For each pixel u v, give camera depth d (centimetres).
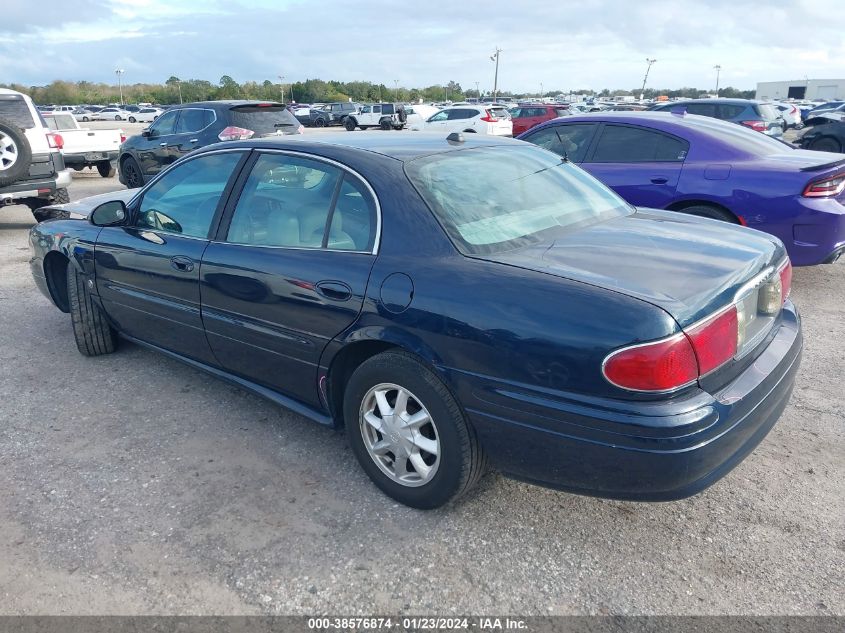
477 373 258
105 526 296
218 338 367
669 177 623
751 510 302
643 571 265
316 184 326
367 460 314
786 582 258
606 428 234
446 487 284
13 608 251
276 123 1182
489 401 258
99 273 441
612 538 285
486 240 285
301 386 335
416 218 289
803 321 543
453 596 254
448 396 272
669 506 305
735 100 1597
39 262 508
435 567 269
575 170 383
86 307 466
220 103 1173
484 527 293
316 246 317
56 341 524
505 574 265
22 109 958
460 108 2433
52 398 422
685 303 238
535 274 259
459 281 266
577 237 301
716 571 265
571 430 242
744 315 267
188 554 278
